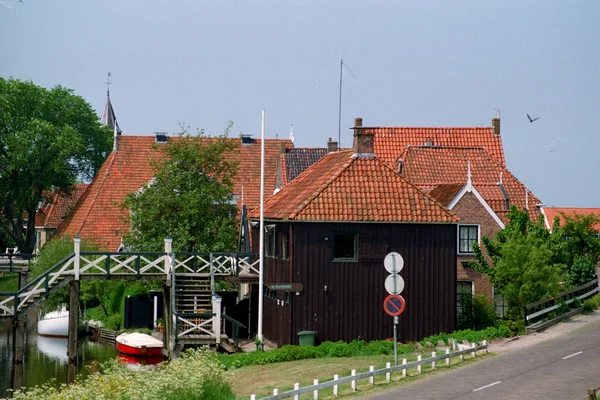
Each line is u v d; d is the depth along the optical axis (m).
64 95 93.94
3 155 85.94
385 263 33.47
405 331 45.59
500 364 34.81
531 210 59.69
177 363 33.09
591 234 60.41
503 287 45.41
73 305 50.56
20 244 88.56
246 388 33.22
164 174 62.38
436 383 31.25
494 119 71.56
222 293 56.47
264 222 50.84
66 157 87.56
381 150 69.25
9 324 71.81
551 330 43.62
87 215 75.44
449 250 46.12
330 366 36.72
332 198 45.88
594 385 30.09
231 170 64.44
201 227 61.22
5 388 43.28
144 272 55.38
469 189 52.62
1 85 86.00
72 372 47.97
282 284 44.38
